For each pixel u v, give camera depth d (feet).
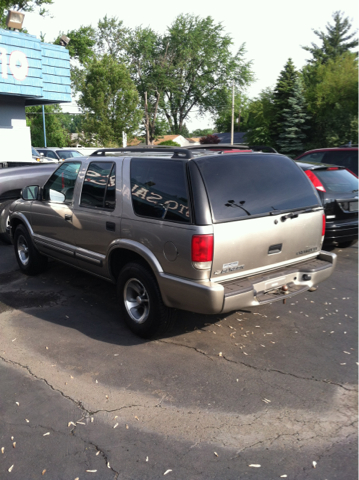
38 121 125.59
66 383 11.26
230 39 177.27
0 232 25.86
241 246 11.82
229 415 9.91
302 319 15.34
